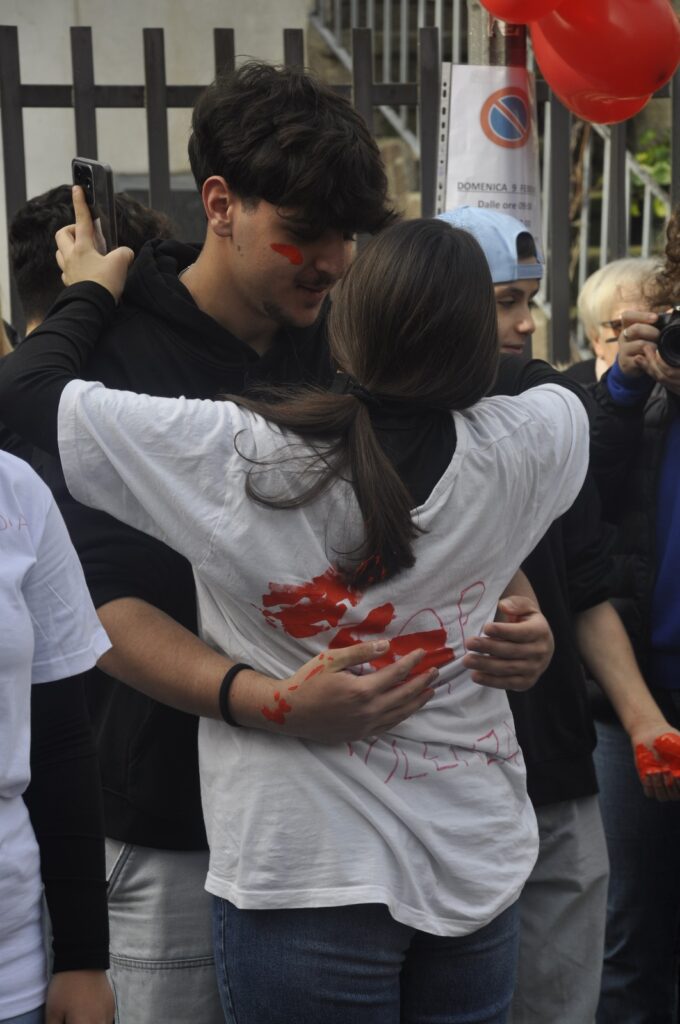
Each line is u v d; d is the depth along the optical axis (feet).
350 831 5.48
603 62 9.64
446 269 5.57
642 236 21.47
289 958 5.48
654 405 8.69
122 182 21.75
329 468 5.38
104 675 6.77
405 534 5.40
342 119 6.13
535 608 5.91
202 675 5.72
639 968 9.34
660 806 9.05
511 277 8.95
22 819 5.17
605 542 7.75
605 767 9.16
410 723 5.64
